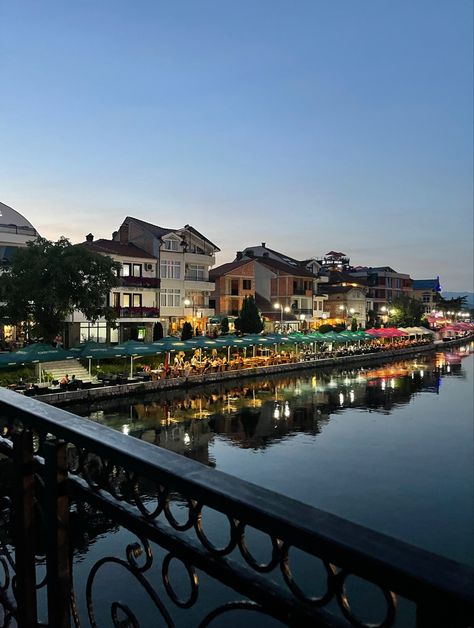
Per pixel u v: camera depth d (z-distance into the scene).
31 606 1.96
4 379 30.83
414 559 0.89
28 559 1.93
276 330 68.19
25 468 1.93
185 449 23.52
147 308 50.12
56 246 33.62
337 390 40.50
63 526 1.73
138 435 25.56
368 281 97.31
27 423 2.00
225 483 1.25
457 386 43.22
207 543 1.27
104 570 10.84
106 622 9.07
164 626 9.26
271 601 1.10
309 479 19.78
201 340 40.38
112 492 1.58
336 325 71.06
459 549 14.16
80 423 1.79
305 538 1.01
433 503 17.41
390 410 33.12
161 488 1.39
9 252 42.50
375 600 10.65
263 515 1.09
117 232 56.84
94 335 46.81
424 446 24.52
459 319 136.50
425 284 123.25
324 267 110.31
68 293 33.03
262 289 72.81
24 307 32.31
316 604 1.04
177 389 37.12
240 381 42.56
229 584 1.19
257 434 26.39
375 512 16.69
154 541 1.40
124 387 32.97
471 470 20.89
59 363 35.47
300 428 27.81
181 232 54.75
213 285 57.31
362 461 22.06
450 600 0.80
